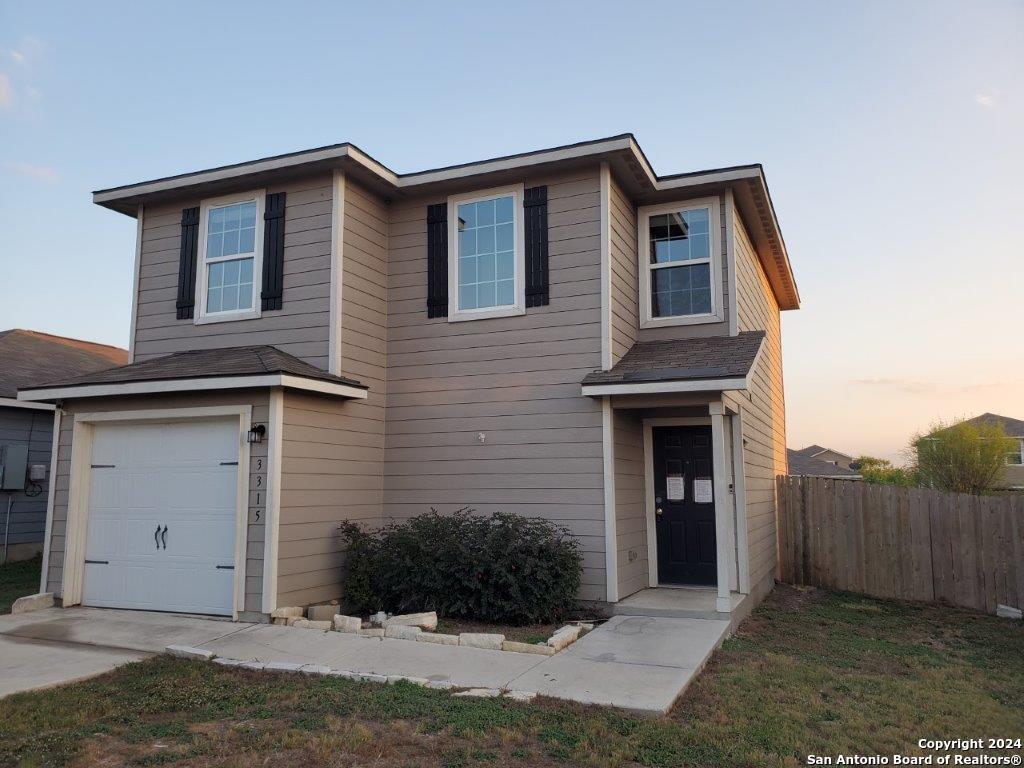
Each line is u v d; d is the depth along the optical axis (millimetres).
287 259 9461
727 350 8836
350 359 9258
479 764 4047
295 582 8016
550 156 9086
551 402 9047
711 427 8820
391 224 10305
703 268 9938
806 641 7926
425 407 9711
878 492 11562
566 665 6023
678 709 5152
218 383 7922
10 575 11508
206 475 8297
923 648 7852
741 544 9367
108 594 8547
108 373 9016
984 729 5047
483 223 9859
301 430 8250
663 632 7305
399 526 9133
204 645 6645
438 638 6832
